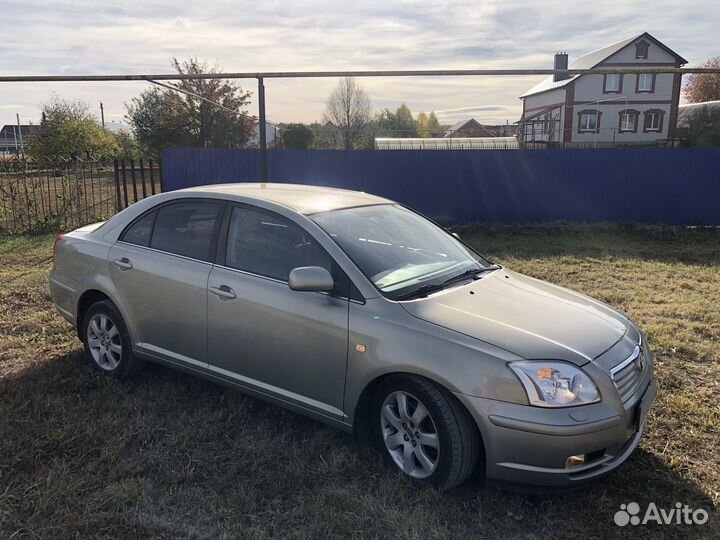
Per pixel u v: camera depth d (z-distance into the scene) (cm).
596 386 294
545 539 285
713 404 428
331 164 1323
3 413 384
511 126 7819
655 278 834
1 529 277
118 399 418
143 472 329
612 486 328
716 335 575
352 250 353
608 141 5212
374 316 322
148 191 1644
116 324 443
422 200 1345
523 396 284
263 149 1141
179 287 398
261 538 277
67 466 331
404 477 319
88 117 4256
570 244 1134
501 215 1353
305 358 345
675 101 5159
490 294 361
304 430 381
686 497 318
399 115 8631
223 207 401
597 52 5600
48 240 1102
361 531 283
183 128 3606
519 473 288
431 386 304
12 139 6309
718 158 1305
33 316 608
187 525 287
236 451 353
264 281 364
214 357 390
